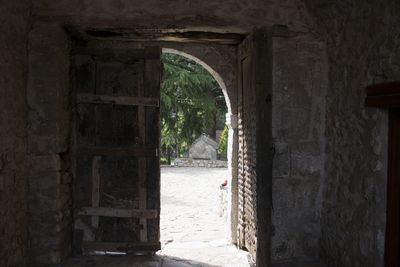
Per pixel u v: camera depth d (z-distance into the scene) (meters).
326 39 3.28
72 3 3.24
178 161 16.02
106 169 3.93
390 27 2.38
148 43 4.55
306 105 3.33
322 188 3.37
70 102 3.76
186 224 6.46
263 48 3.47
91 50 3.85
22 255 3.22
